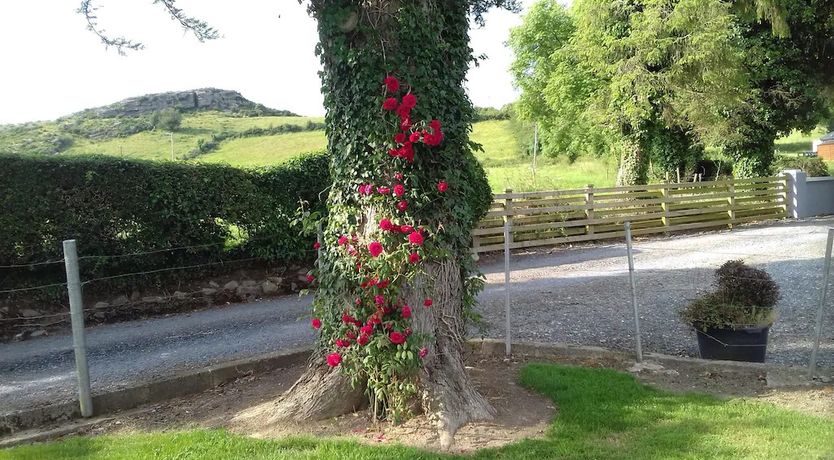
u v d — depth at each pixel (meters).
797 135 54.50
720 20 15.07
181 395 5.37
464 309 4.95
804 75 17.81
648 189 15.77
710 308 5.52
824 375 5.07
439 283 4.48
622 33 17.17
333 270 4.44
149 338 7.67
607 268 11.19
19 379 6.09
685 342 6.44
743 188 17.44
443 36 4.53
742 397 4.66
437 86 4.36
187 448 3.93
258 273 10.34
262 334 7.63
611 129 18.25
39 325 8.24
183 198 9.31
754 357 5.45
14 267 8.23
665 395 4.68
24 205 8.14
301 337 7.34
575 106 23.84
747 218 17.38
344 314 4.29
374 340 4.10
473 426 4.16
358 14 4.21
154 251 8.98
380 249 4.05
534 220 14.11
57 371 6.33
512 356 5.90
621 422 4.13
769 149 18.77
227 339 7.45
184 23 5.57
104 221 8.73
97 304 8.81
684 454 3.59
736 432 3.92
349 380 4.45
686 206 16.31
